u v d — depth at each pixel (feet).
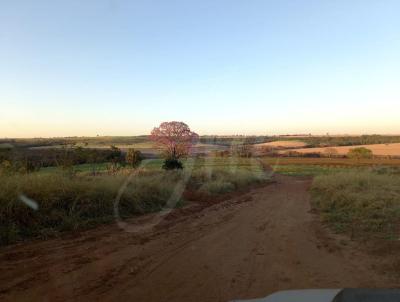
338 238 34.14
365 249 29.76
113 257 26.94
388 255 27.68
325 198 64.64
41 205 36.27
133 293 19.95
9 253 26.84
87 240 31.86
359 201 51.16
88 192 42.27
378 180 78.13
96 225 37.70
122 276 22.74
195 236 35.27
